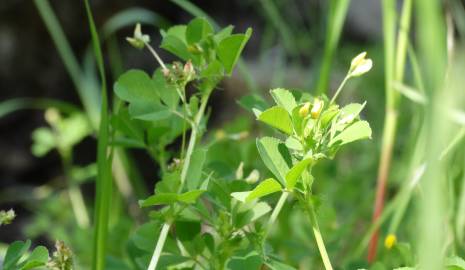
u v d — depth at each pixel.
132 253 0.34
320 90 0.44
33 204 0.96
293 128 0.26
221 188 0.29
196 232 0.30
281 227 0.40
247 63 1.27
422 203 0.19
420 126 0.40
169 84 0.29
